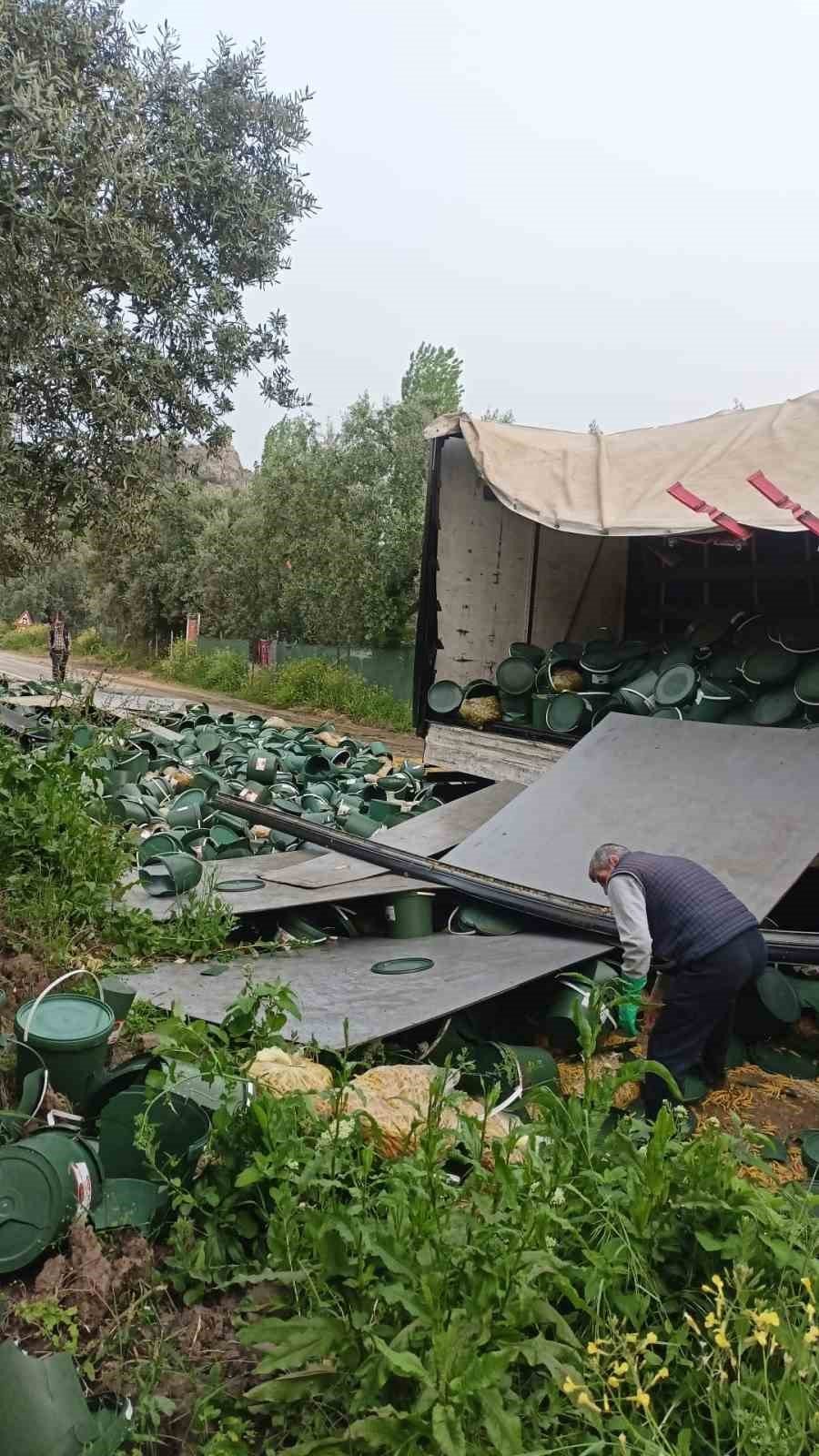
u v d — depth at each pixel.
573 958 5.76
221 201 10.04
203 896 6.73
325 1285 2.77
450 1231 2.80
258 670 28.38
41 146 7.95
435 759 11.34
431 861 7.34
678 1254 2.92
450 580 11.64
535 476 10.24
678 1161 3.06
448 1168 3.69
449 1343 2.38
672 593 12.23
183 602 35.53
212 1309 3.09
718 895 4.88
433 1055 5.07
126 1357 2.88
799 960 5.77
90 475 10.28
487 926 6.69
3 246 7.84
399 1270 2.64
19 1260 3.17
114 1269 3.11
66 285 8.48
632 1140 3.37
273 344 11.23
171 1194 3.34
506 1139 3.06
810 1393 2.43
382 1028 4.93
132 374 9.58
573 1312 2.81
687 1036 4.83
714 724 7.85
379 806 9.80
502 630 11.98
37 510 10.56
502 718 10.88
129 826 8.24
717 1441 2.38
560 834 7.30
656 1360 2.52
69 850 6.43
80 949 5.86
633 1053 5.54
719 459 9.85
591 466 10.45
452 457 11.51
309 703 24.95
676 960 4.80
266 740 13.19
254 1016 3.85
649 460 10.35
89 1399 2.70
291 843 8.75
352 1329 2.64
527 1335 2.68
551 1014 5.64
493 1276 2.61
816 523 7.45
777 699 8.09
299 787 11.02
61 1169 3.29
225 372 10.49
